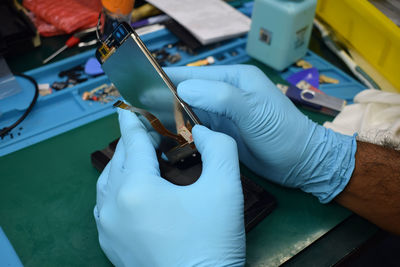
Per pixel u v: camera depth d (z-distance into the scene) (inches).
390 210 11.9
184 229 10.5
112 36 10.4
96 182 13.2
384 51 16.3
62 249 11.7
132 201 10.5
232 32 18.2
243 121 12.3
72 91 15.7
